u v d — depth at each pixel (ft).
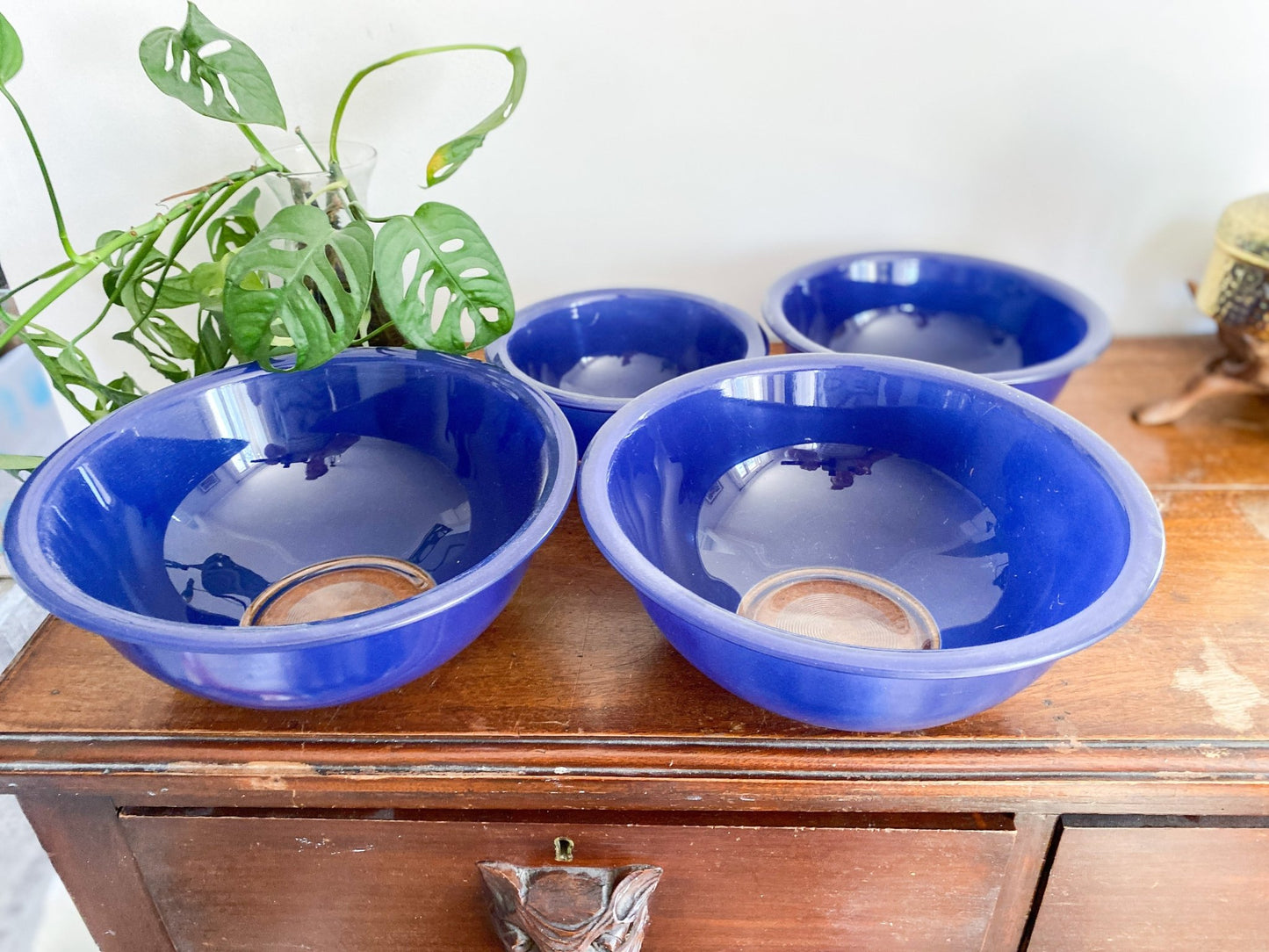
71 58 2.34
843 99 2.57
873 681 1.27
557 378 2.53
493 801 1.61
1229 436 2.46
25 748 1.61
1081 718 1.61
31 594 1.39
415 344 1.81
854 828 1.61
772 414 2.03
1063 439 1.70
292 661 1.34
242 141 2.49
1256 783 1.52
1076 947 1.82
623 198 2.72
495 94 2.51
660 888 1.73
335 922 1.86
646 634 1.85
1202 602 1.87
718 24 2.44
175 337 2.23
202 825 1.68
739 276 2.89
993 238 2.83
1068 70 2.53
